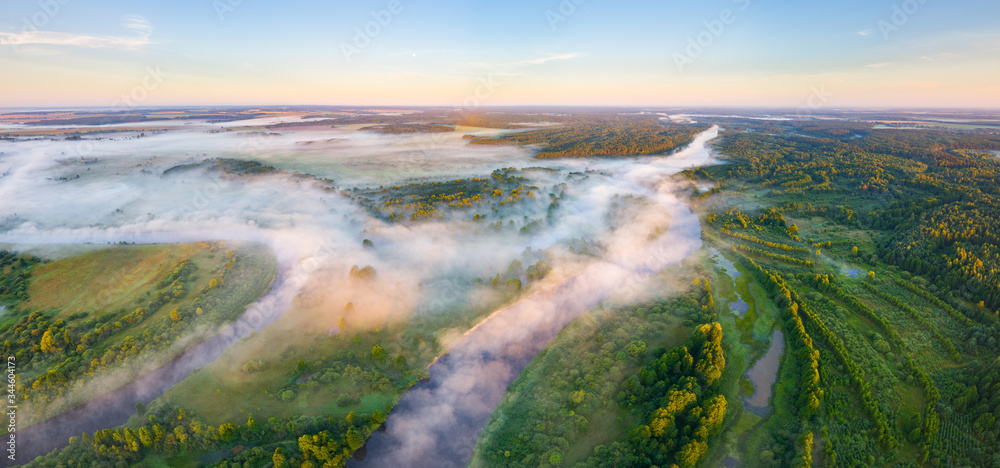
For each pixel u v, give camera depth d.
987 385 87.31
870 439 82.12
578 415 91.25
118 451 86.44
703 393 92.69
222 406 98.81
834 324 116.12
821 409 88.25
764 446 83.75
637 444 81.81
